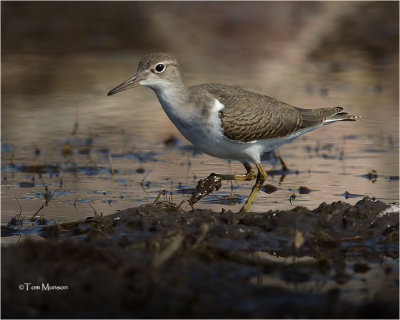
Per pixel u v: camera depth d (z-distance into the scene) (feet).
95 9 105.19
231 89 41.16
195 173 50.52
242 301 27.68
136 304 27.04
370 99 69.92
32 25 97.45
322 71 81.61
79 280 28.35
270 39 94.22
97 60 83.15
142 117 66.90
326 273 30.99
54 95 71.97
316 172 50.39
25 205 42.55
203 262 31.09
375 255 33.22
